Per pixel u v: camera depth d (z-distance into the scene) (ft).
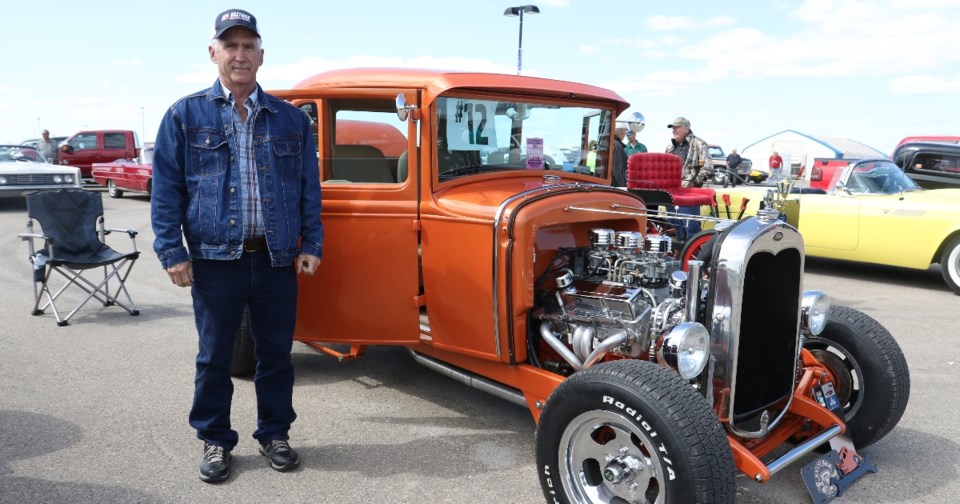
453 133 12.14
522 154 13.35
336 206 12.32
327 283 12.69
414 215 12.07
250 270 10.43
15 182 45.68
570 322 11.15
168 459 11.44
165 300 22.68
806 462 11.73
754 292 9.77
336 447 12.07
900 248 25.70
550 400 9.48
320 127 12.76
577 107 14.06
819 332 11.18
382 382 15.26
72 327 19.19
